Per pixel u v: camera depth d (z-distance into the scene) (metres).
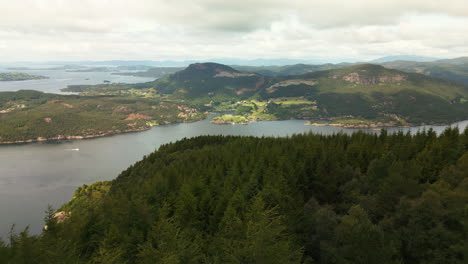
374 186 76.25
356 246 41.16
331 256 46.41
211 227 75.38
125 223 66.88
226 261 38.38
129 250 56.72
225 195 84.19
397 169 77.31
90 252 60.41
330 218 53.44
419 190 58.56
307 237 55.56
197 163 147.00
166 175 125.81
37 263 39.84
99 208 77.50
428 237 42.97
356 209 47.81
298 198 79.62
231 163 130.62
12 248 41.12
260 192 76.88
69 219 65.62
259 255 33.12
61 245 42.66
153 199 100.75
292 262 34.84
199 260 48.00
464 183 56.72
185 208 80.06
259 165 113.50
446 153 100.56
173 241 44.16
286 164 103.69
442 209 45.91
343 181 89.50
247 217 52.78
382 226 49.69
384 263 39.47
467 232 41.62
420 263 42.34
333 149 122.50
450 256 40.62
